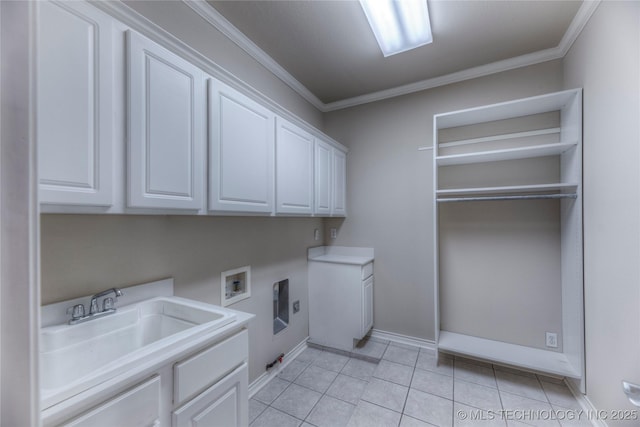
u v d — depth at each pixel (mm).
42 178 740
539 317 2113
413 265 2600
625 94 1257
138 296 1265
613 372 1371
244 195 1510
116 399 748
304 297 2656
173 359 895
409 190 2633
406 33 1815
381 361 2281
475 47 2025
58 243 1003
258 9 1646
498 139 2266
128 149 951
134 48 969
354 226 2902
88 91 848
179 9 1494
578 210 1728
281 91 2383
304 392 1953
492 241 2279
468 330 2363
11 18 360
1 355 345
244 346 1207
